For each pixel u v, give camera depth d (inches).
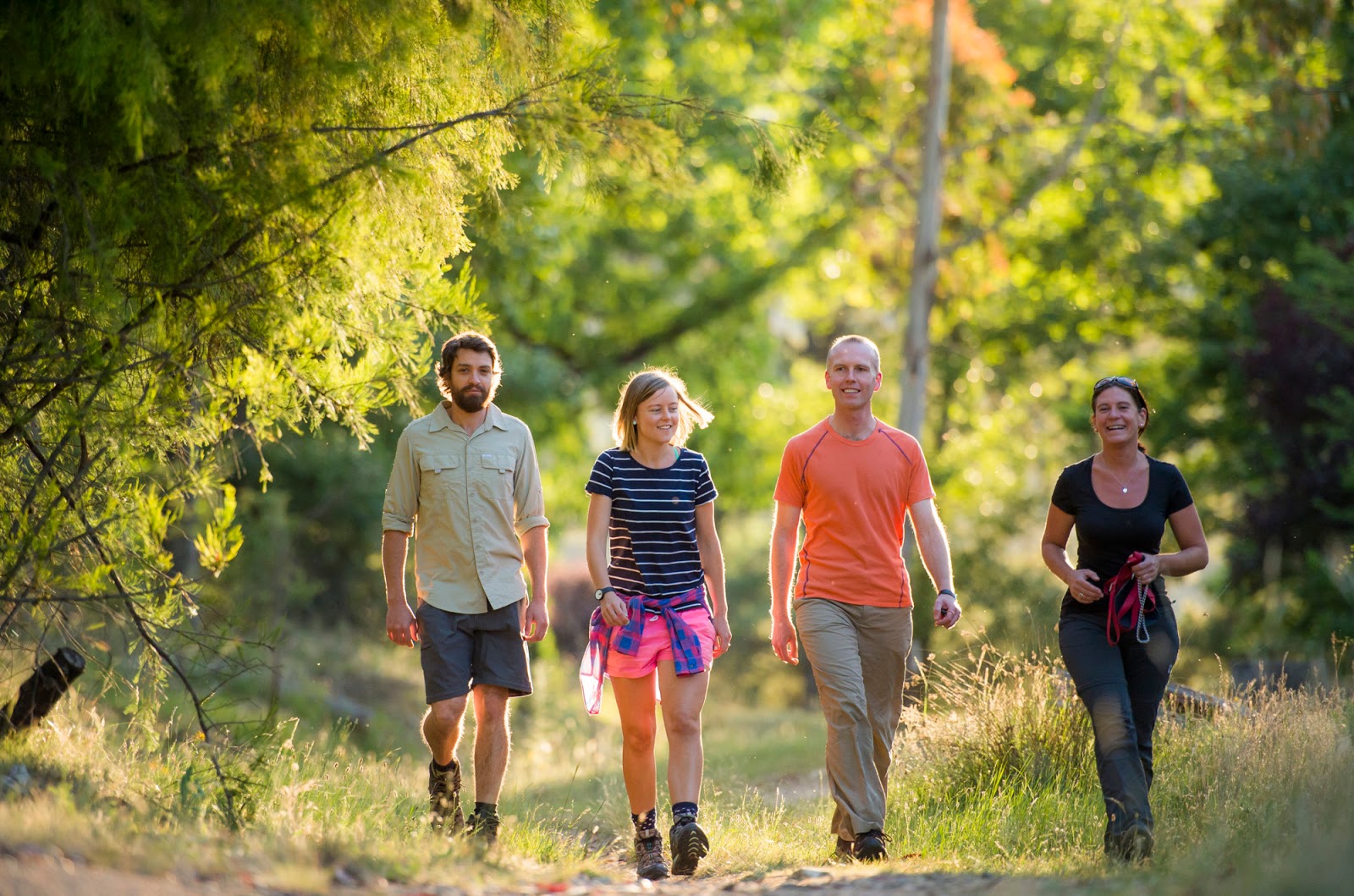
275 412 473.1
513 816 515.8
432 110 465.7
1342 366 1384.1
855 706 444.1
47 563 409.4
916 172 1429.6
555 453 2070.6
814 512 463.2
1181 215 1696.6
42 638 446.6
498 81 475.2
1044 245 1675.7
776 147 492.1
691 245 2062.0
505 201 749.3
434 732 438.6
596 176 467.5
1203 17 1501.0
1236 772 481.7
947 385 2007.9
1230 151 1520.7
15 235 438.9
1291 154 1278.3
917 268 1363.2
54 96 403.2
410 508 451.5
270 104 433.7
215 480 453.7
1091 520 429.4
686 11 1536.7
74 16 374.6
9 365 429.1
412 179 424.2
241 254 437.1
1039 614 756.0
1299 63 1360.7
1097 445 1845.5
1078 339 1861.5
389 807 469.1
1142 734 427.2
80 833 314.2
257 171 419.2
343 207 431.5
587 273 1966.0
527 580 500.7
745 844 497.4
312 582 1549.0
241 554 1369.3
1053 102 1748.3
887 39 1416.1
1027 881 349.7
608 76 458.3
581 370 2047.2
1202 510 1561.3
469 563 445.4
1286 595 1441.9
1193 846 388.8
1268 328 1440.7
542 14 469.4
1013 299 1838.1
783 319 2429.9
